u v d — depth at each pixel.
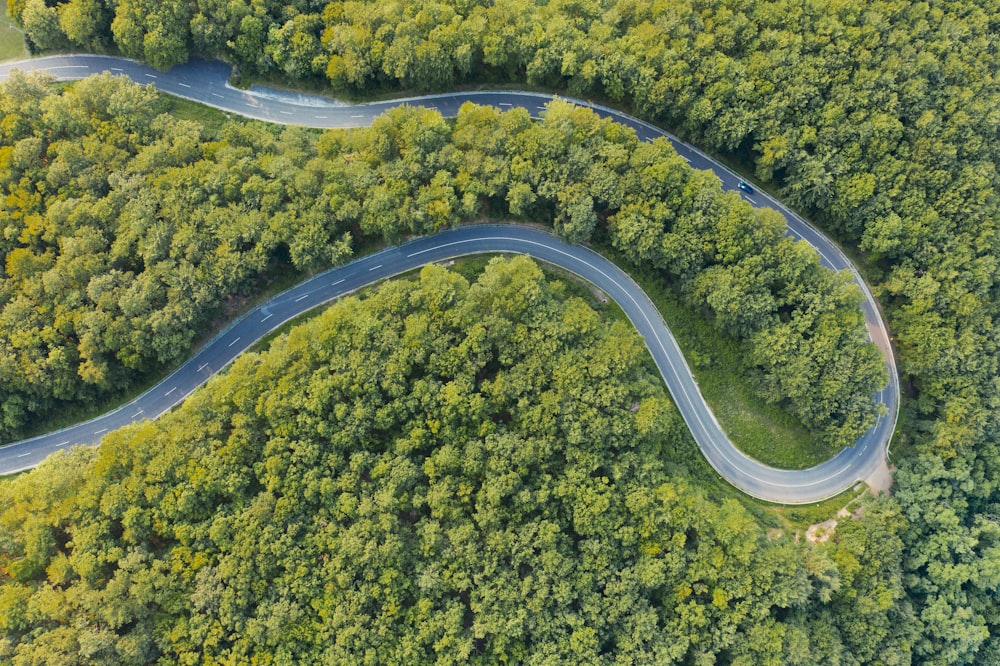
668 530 90.88
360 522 84.56
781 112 104.50
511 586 87.06
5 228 92.75
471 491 89.12
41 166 96.56
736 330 102.81
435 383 90.19
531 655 86.62
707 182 100.19
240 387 88.06
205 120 112.12
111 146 97.50
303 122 113.19
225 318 102.56
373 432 89.81
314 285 104.50
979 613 101.00
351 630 80.81
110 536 82.56
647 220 99.62
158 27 105.88
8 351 90.12
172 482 83.62
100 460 84.62
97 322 90.50
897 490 103.81
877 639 94.56
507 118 101.25
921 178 102.94
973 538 98.62
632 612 89.19
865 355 99.12
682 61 104.62
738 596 89.25
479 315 92.56
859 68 105.31
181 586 80.94
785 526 103.06
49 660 75.44
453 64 107.88
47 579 82.12
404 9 107.50
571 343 94.25
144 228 93.19
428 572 84.81
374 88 112.94
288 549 82.88
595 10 108.56
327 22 107.88
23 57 112.56
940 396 104.19
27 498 84.62
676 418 106.00
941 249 103.44
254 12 107.38
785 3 107.31
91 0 105.88
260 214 95.94
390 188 97.88
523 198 99.25
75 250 91.44
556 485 90.69
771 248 99.44
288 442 86.38
